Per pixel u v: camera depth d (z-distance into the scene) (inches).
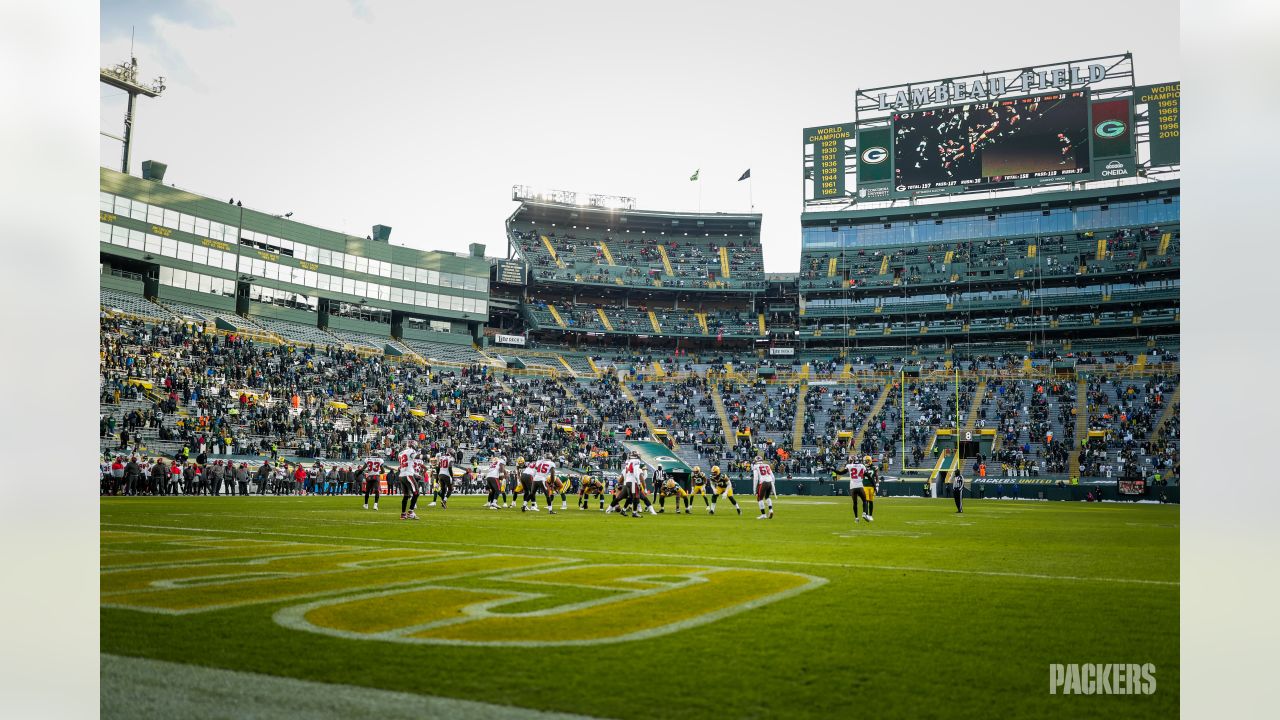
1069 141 2851.9
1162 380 2522.1
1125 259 2881.4
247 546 535.2
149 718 191.3
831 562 479.8
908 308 3058.6
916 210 3110.2
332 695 206.8
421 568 428.8
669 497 1706.4
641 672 226.7
